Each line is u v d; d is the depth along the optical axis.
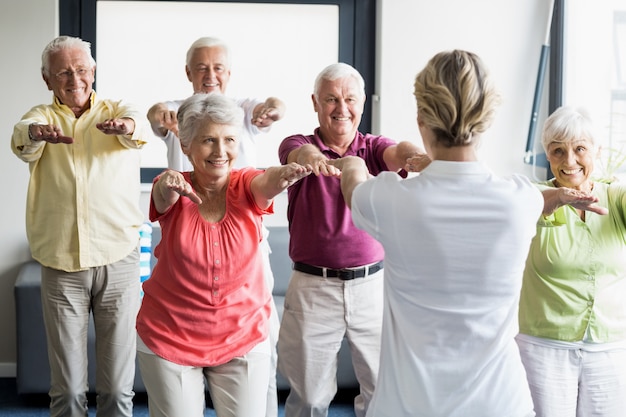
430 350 2.16
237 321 2.71
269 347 2.83
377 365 3.31
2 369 5.26
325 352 3.29
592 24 4.98
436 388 2.16
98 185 3.59
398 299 2.18
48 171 3.57
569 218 2.94
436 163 2.13
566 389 2.96
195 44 3.92
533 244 2.97
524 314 3.00
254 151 3.87
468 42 5.29
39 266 4.94
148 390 2.73
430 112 2.11
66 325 3.61
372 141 3.39
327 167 2.47
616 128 4.79
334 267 3.25
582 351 2.95
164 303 2.69
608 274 2.94
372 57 5.44
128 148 3.65
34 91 5.13
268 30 5.40
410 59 5.27
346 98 3.28
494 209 2.09
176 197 2.62
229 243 2.68
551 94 5.33
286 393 4.86
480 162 2.14
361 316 3.28
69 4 5.26
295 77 5.45
